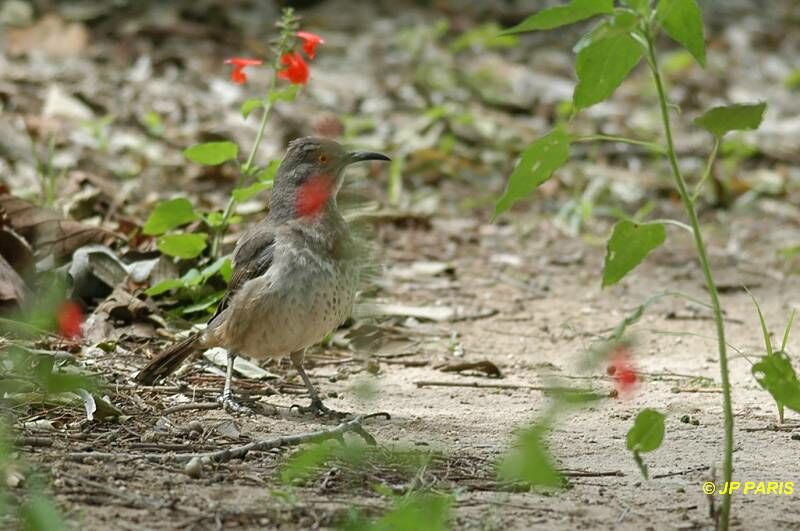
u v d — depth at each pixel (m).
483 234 17.06
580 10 6.77
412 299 14.03
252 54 22.25
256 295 9.87
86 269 11.95
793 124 22.81
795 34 27.91
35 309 11.30
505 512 7.47
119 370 10.48
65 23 21.91
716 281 15.41
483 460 8.55
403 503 7.05
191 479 7.81
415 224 16.95
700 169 20.30
